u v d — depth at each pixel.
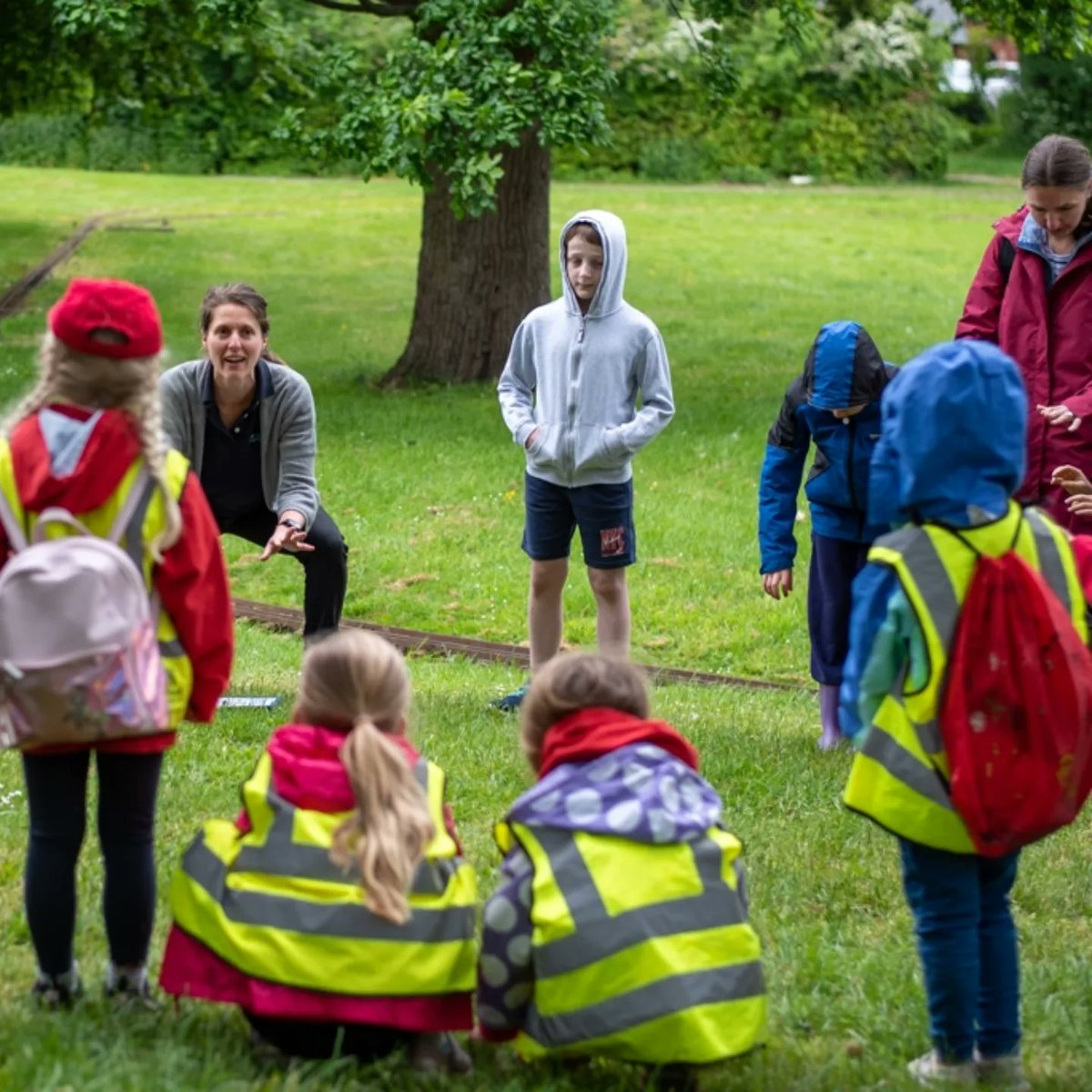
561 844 3.72
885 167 45.38
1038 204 6.28
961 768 3.70
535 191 18.61
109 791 3.85
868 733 3.84
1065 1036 4.32
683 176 44.06
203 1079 3.48
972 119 53.78
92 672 3.57
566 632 11.42
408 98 15.21
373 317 24.47
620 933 3.62
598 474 7.40
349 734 3.70
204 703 3.94
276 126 16.11
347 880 3.66
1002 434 3.79
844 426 6.72
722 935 3.70
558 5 15.12
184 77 24.55
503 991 3.72
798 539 13.30
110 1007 3.91
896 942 4.91
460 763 6.58
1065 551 3.90
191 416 6.67
